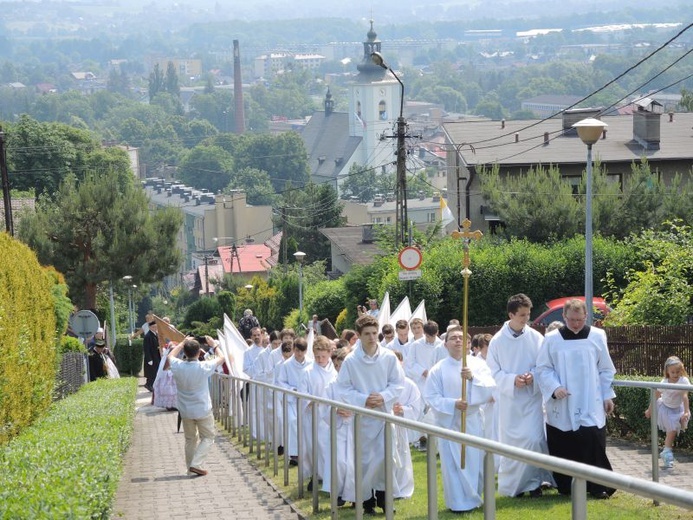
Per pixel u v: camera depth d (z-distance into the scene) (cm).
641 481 607
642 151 5462
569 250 4097
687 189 4369
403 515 1082
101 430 1466
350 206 16800
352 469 1334
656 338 2747
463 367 1352
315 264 8881
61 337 2236
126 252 5812
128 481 1778
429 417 1898
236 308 7912
